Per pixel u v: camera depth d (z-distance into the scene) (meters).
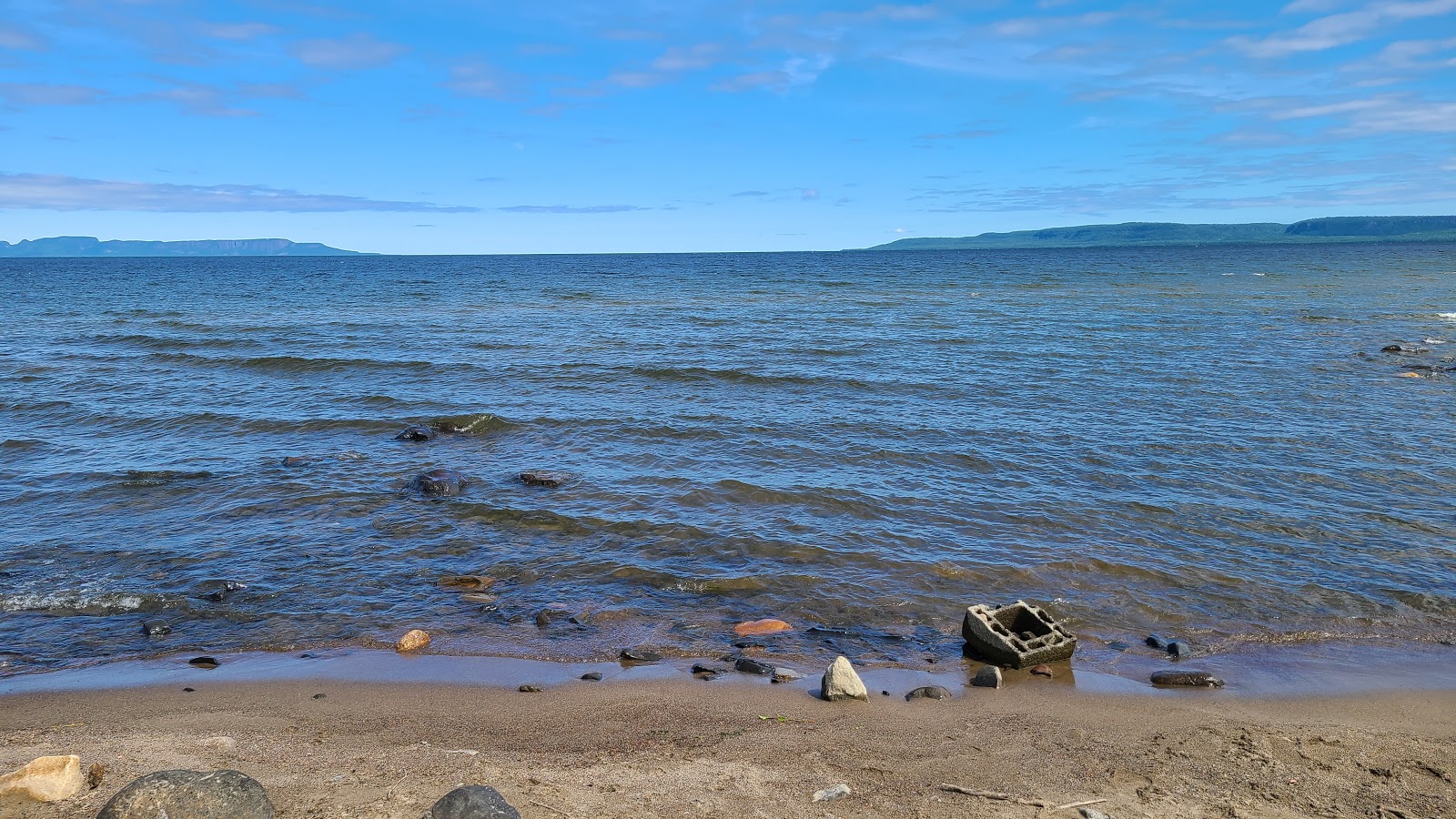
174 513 12.57
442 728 6.78
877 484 13.91
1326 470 14.43
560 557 10.99
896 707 7.26
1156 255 163.12
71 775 5.39
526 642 8.72
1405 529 11.77
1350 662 8.24
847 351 28.69
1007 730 6.81
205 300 56.47
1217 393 21.17
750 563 10.77
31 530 11.85
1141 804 5.60
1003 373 24.20
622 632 8.96
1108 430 17.39
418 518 12.38
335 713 7.09
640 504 12.96
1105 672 8.07
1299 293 56.44
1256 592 9.90
